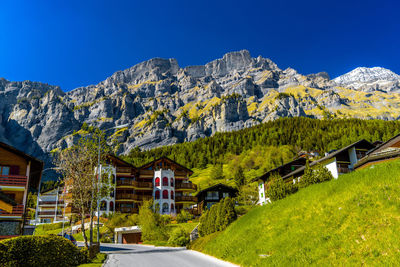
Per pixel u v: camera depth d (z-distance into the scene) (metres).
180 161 171.00
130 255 27.88
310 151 142.00
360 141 53.03
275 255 16.48
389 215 14.06
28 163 33.91
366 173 18.88
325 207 18.06
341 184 19.39
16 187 32.19
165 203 71.56
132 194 68.25
